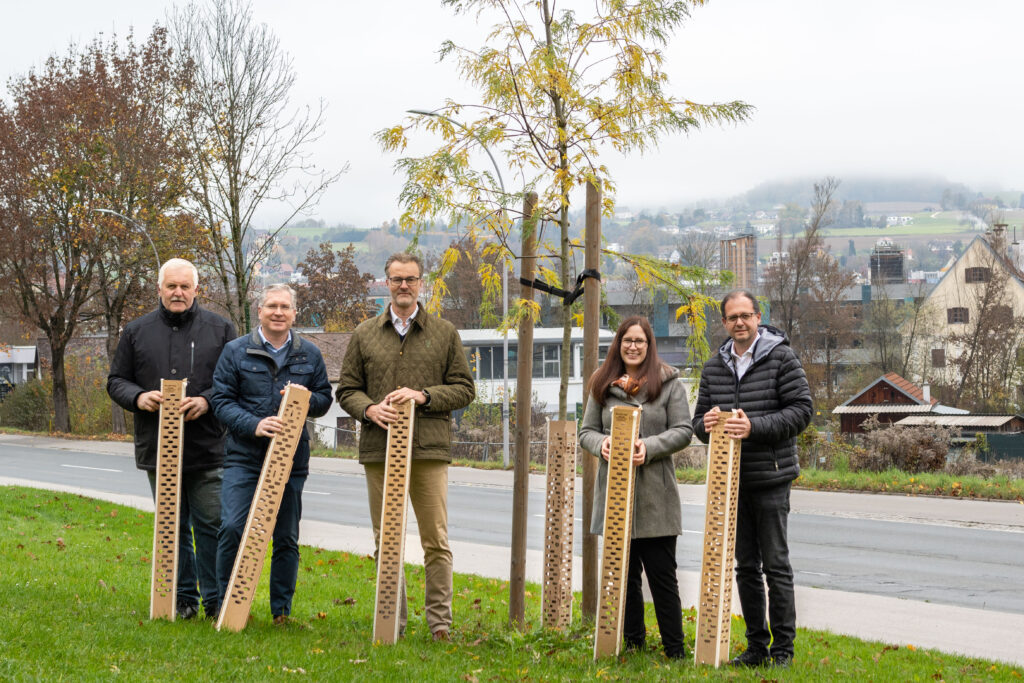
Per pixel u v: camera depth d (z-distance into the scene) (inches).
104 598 276.2
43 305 1686.8
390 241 5196.9
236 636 225.5
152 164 1421.0
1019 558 507.2
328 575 386.0
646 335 236.4
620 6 254.2
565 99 256.1
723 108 255.4
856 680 225.5
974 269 2461.9
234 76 1166.3
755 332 233.3
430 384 240.8
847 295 2573.8
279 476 233.9
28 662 188.7
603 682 205.2
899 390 1828.2
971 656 289.1
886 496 775.1
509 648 234.8
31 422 1905.8
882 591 422.0
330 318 2667.3
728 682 207.2
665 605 234.1
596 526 236.1
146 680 184.7
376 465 241.3
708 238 2518.5
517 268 303.7
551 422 255.0
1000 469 860.6
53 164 1529.3
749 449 229.0
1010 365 2191.2
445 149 259.6
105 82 1531.7
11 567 335.6
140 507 641.0
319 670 202.5
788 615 231.1
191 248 1259.8
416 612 300.5
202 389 247.9
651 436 231.0
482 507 729.6
